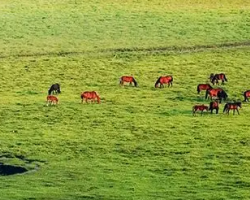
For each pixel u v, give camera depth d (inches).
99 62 2664.9
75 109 2142.0
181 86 2390.5
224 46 2898.6
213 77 2405.3
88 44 2938.0
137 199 1555.1
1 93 2321.6
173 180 1659.7
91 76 2503.7
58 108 2151.8
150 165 1747.0
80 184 1637.6
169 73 2536.9
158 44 2933.1
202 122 2028.8
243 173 1699.1
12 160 1779.0
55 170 1720.0
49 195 1578.5
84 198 1563.7
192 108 2151.8
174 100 2244.1
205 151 1831.9
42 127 2003.0
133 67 2603.3
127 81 2399.1
